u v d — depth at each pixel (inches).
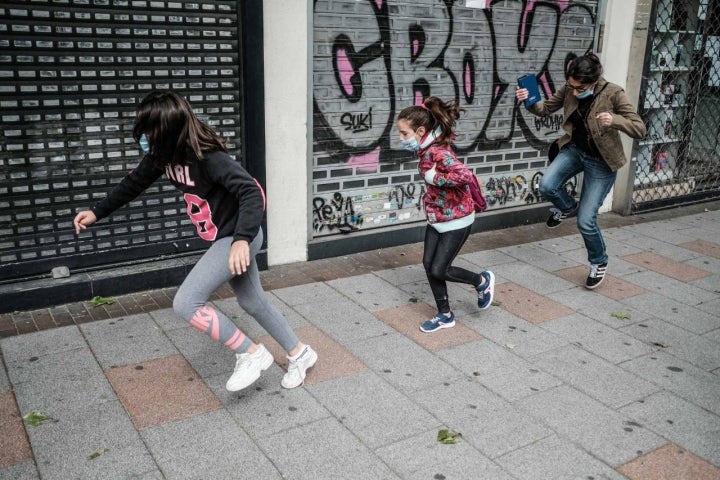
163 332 152.1
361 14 194.9
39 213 158.6
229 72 173.0
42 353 140.6
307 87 189.3
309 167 197.8
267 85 180.7
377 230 217.9
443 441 112.8
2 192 152.9
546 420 120.9
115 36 156.4
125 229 171.2
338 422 118.3
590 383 135.3
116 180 165.6
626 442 114.8
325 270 197.8
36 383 128.4
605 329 162.2
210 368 136.3
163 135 101.6
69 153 158.1
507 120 237.3
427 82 214.1
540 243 230.8
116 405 121.6
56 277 164.9
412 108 139.5
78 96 155.7
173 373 133.8
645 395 131.1
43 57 149.7
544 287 189.6
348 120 202.1
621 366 143.3
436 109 139.3
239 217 104.0
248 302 121.0
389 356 144.6
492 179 241.3
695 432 118.6
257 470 104.2
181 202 177.2
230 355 142.2
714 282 197.9
